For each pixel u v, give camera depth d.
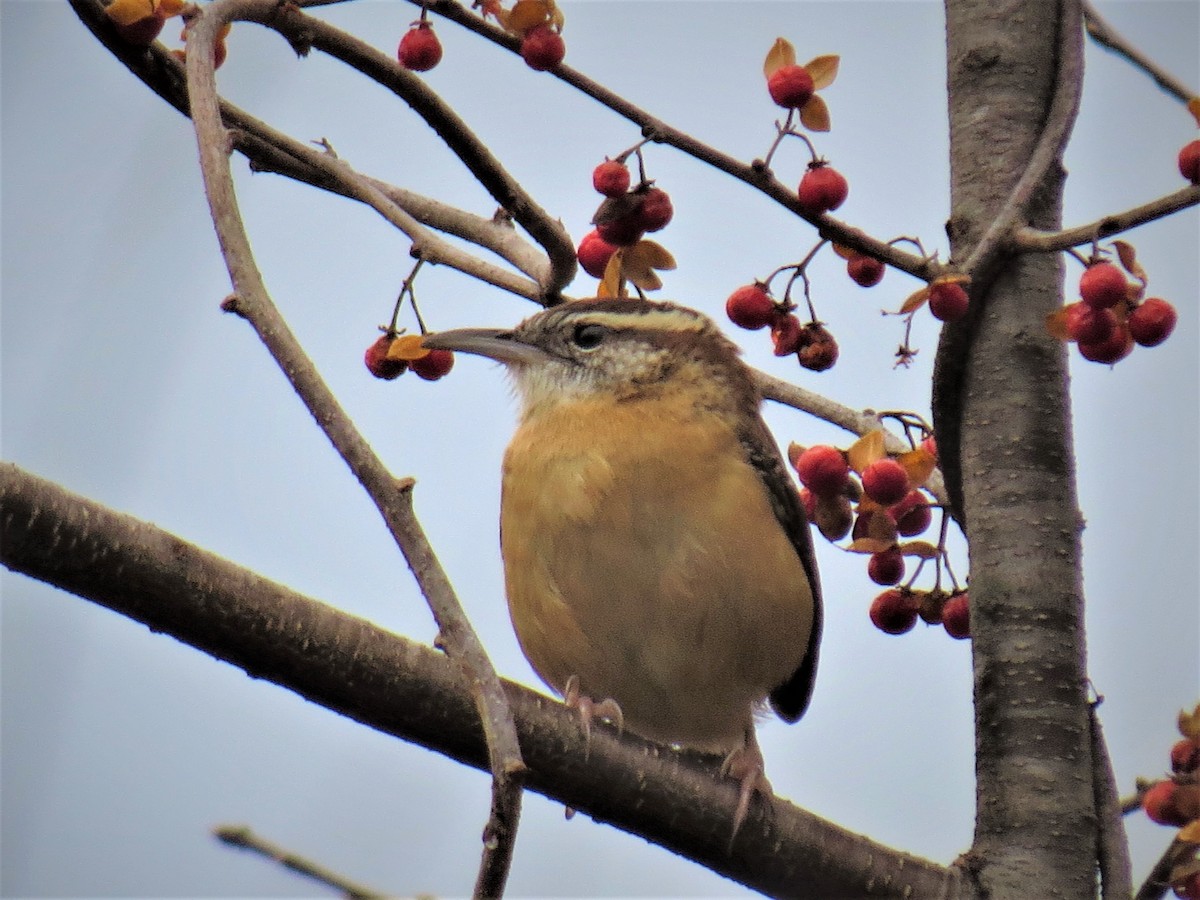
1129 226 7.48
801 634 10.15
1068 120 8.48
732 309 8.72
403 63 8.65
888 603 9.41
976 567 8.31
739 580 9.70
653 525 9.71
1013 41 9.00
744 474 9.94
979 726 8.17
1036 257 8.55
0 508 6.32
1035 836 7.86
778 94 7.92
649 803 7.82
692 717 10.30
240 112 9.05
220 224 6.24
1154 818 7.84
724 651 9.84
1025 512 8.25
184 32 8.41
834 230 7.97
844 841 8.09
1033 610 8.13
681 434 9.96
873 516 8.69
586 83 8.01
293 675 6.96
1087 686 8.19
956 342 8.48
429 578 5.73
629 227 8.68
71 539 6.48
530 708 7.63
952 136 9.07
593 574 9.79
